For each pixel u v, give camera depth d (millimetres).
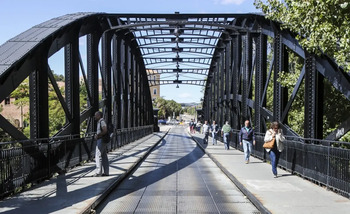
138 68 41125
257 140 17953
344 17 7492
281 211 7043
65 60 14922
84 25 16469
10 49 10039
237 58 25953
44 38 10836
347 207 7367
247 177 11398
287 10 9820
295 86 13391
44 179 10625
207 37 30703
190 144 32344
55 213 6867
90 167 13695
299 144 11562
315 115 11602
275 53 15594
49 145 10883
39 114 11461
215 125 28891
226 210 7875
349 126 9758
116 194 9641
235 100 26469
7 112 38781
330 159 9172
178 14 22422
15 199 8078
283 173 12344
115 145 23359
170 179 12227
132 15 22047
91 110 17344
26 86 38125
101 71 20875
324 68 10930
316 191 9078
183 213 7645
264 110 17391
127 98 29562
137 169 14789
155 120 66688
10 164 8383
